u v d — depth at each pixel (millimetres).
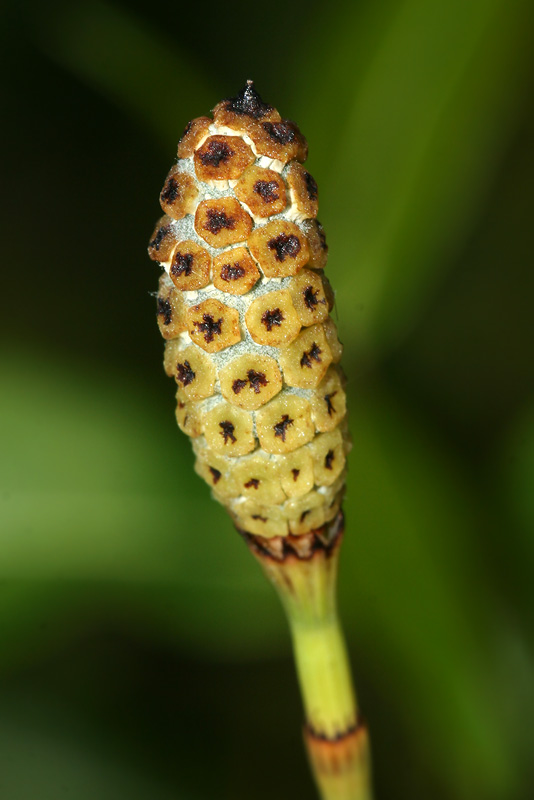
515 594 138
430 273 143
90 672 161
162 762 152
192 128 106
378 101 140
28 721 151
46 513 135
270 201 105
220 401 109
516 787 132
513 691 134
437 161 140
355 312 139
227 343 107
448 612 132
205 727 162
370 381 141
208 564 134
